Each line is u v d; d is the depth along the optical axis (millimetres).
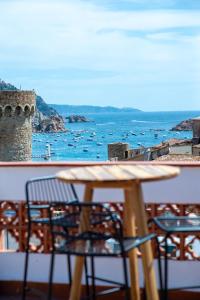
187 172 8359
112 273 8492
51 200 8445
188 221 7301
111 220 7223
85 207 6855
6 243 9148
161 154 92938
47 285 8625
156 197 8477
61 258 8578
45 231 8547
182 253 8328
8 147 80562
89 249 6457
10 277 8750
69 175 6660
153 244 8344
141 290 8289
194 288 7883
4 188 8680
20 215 8625
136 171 6809
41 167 8586
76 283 6961
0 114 79500
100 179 6320
